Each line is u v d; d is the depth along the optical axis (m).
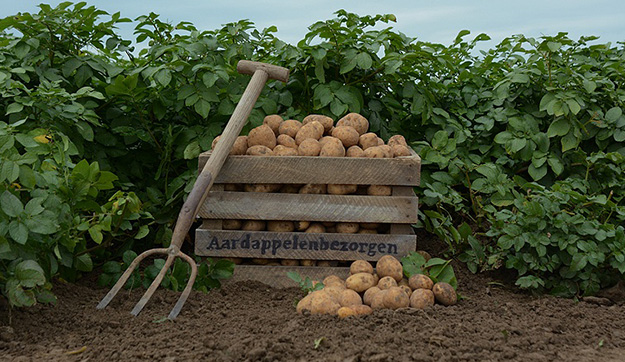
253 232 3.42
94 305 2.97
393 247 3.42
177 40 4.42
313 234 3.41
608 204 3.70
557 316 2.99
